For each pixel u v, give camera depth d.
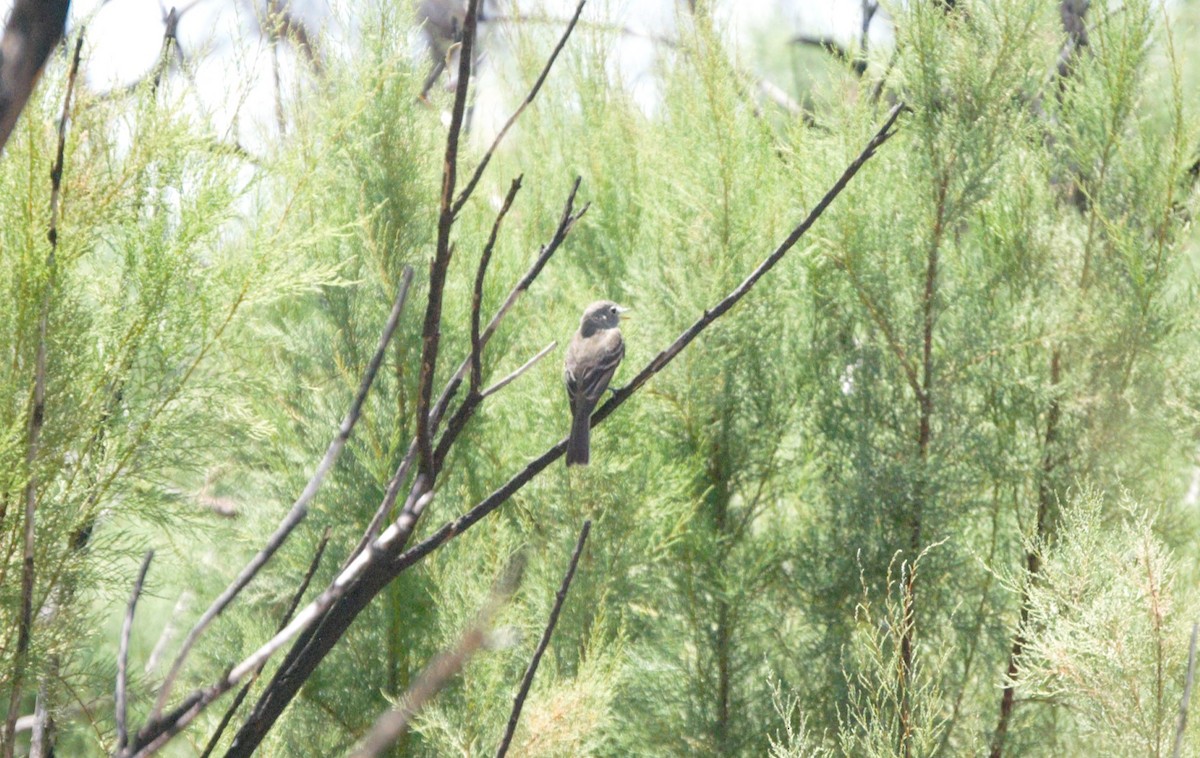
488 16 14.02
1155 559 5.64
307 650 4.19
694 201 10.83
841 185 5.11
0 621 4.90
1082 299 10.33
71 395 5.01
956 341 10.39
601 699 6.59
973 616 10.38
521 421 10.98
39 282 4.74
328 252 9.66
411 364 9.92
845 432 10.62
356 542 9.62
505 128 3.81
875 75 11.32
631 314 11.18
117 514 5.50
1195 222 10.57
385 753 8.72
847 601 10.20
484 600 7.36
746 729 10.23
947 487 10.12
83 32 4.23
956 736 10.27
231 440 5.87
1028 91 10.34
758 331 11.04
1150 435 9.99
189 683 8.74
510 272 11.07
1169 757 5.20
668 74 13.02
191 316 5.50
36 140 4.89
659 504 10.12
